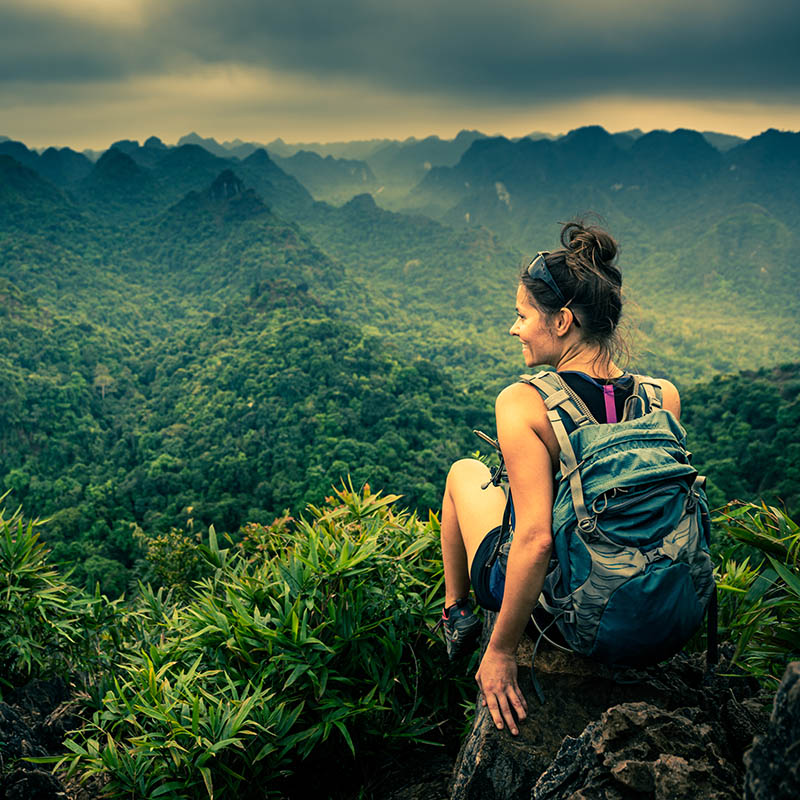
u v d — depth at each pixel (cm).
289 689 189
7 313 10662
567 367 134
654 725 125
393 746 205
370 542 205
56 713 278
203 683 196
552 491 124
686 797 109
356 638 191
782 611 167
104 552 4738
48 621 272
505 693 136
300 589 201
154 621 298
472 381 11588
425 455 6519
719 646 175
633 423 123
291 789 202
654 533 116
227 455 6556
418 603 206
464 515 156
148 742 168
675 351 17075
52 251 19238
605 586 116
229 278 19438
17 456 7925
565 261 131
